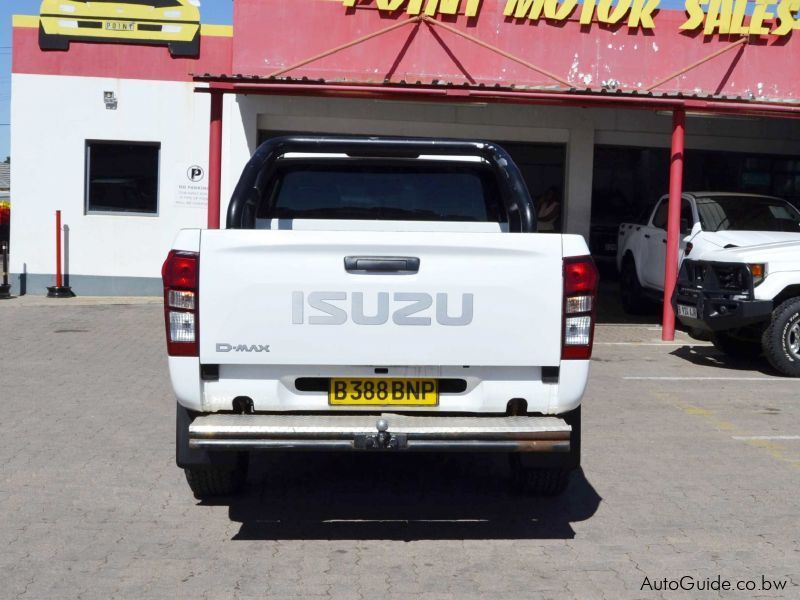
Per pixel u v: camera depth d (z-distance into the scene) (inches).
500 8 652.1
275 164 271.3
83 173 692.7
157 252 700.7
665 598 192.4
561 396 210.5
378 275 206.5
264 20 639.8
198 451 225.3
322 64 644.1
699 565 211.0
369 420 205.9
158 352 490.3
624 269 669.3
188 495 259.3
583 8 649.0
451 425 202.5
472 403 211.8
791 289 440.5
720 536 230.4
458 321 207.6
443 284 206.8
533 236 207.5
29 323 580.1
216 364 207.9
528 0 647.8
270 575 202.5
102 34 682.8
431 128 699.4
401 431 199.3
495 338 207.9
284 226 275.3
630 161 743.7
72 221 696.4
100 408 360.8
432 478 279.3
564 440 200.2
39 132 689.0
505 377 211.0
